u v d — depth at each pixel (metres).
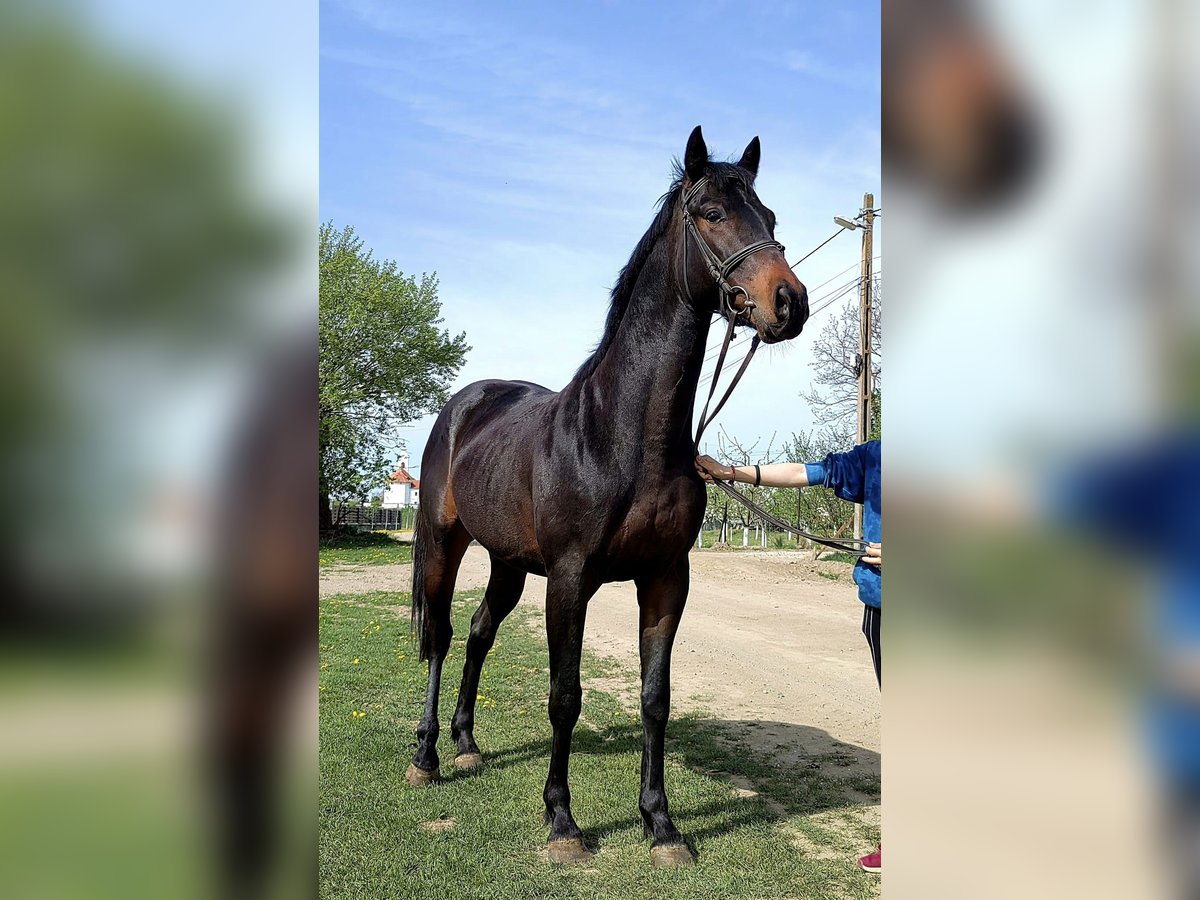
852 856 3.43
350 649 8.32
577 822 3.77
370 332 28.55
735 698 6.41
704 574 15.67
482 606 4.80
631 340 3.36
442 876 3.21
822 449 21.47
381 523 41.03
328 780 4.29
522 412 4.24
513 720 5.59
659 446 3.30
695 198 3.14
